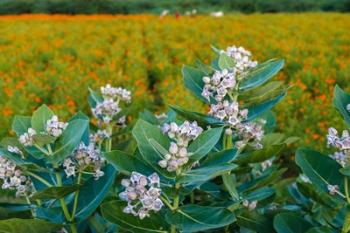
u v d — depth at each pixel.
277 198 2.11
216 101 1.67
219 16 15.56
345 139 1.44
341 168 1.42
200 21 13.95
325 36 10.90
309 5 20.62
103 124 2.18
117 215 1.40
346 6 20.33
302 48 9.16
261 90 1.69
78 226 1.73
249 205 1.71
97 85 6.43
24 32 11.41
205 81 1.59
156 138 1.37
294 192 2.17
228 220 1.33
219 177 1.76
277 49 9.16
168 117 1.99
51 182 1.61
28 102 5.87
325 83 6.80
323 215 1.87
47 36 11.04
